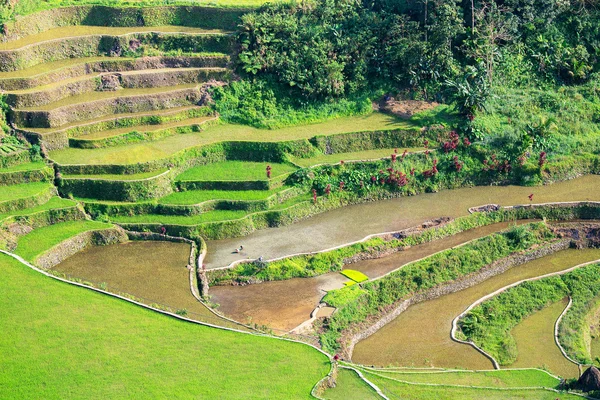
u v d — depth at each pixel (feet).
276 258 210.59
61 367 166.91
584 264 222.89
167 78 261.44
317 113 262.26
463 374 181.27
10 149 229.86
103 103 247.91
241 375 167.32
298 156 246.88
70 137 238.68
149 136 244.22
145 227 217.56
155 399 159.94
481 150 251.60
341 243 218.38
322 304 196.75
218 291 202.59
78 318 180.24
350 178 240.32
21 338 173.68
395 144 253.85
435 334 196.95
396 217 232.12
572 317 205.26
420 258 216.74
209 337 177.68
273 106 260.83
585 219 240.12
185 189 231.50
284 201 232.12
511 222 235.81
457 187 247.91
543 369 185.37
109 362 168.76
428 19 280.31
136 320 181.06
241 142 245.04
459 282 212.23
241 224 220.84
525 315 206.39
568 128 264.52
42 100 243.40
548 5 289.53
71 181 224.94
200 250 211.61
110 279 199.31
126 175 228.22
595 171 257.55
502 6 291.38
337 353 184.24
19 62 251.60
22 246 206.59
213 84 262.26
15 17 261.03
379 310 201.16
